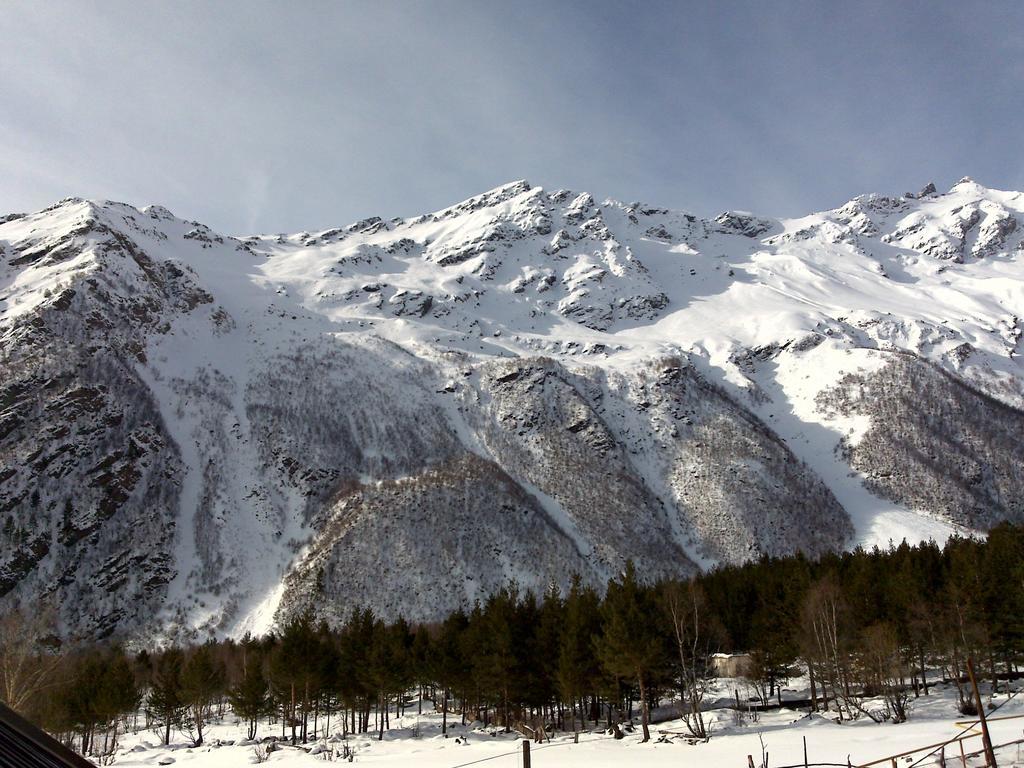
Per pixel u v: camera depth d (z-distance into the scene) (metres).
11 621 56.81
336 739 66.56
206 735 78.75
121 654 88.94
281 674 67.50
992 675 56.44
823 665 59.34
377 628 75.56
